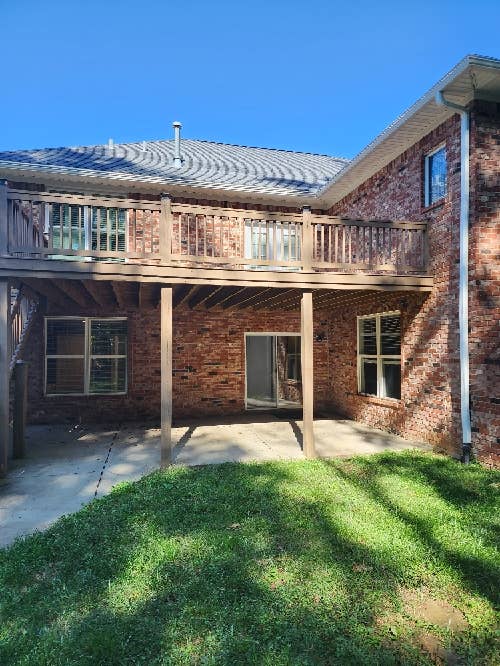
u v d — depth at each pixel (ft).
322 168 44.19
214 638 7.84
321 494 15.24
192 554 10.87
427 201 24.64
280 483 16.62
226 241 33.78
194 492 15.51
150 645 7.67
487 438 19.77
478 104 20.52
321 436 26.48
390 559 10.69
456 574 10.17
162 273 19.75
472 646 7.93
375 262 29.25
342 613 8.61
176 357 33.60
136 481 17.40
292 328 36.32
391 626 8.38
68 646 7.58
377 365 29.63
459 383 21.43
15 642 7.73
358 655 7.51
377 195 29.37
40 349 31.22
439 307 23.08
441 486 16.47
